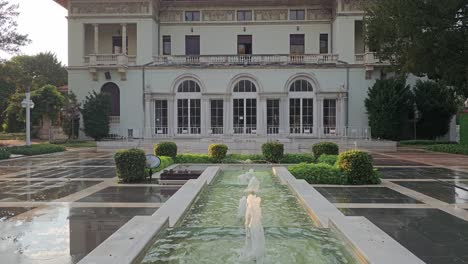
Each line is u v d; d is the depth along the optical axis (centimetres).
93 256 475
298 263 493
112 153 2892
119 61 3928
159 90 3941
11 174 1659
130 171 1367
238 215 740
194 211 798
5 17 2959
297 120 3888
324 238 593
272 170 1491
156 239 585
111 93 4066
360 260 493
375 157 2459
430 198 1077
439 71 2275
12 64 3281
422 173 1650
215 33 4334
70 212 904
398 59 2441
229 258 511
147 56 4062
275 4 4272
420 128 3844
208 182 1134
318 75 3869
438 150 2945
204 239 588
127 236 554
